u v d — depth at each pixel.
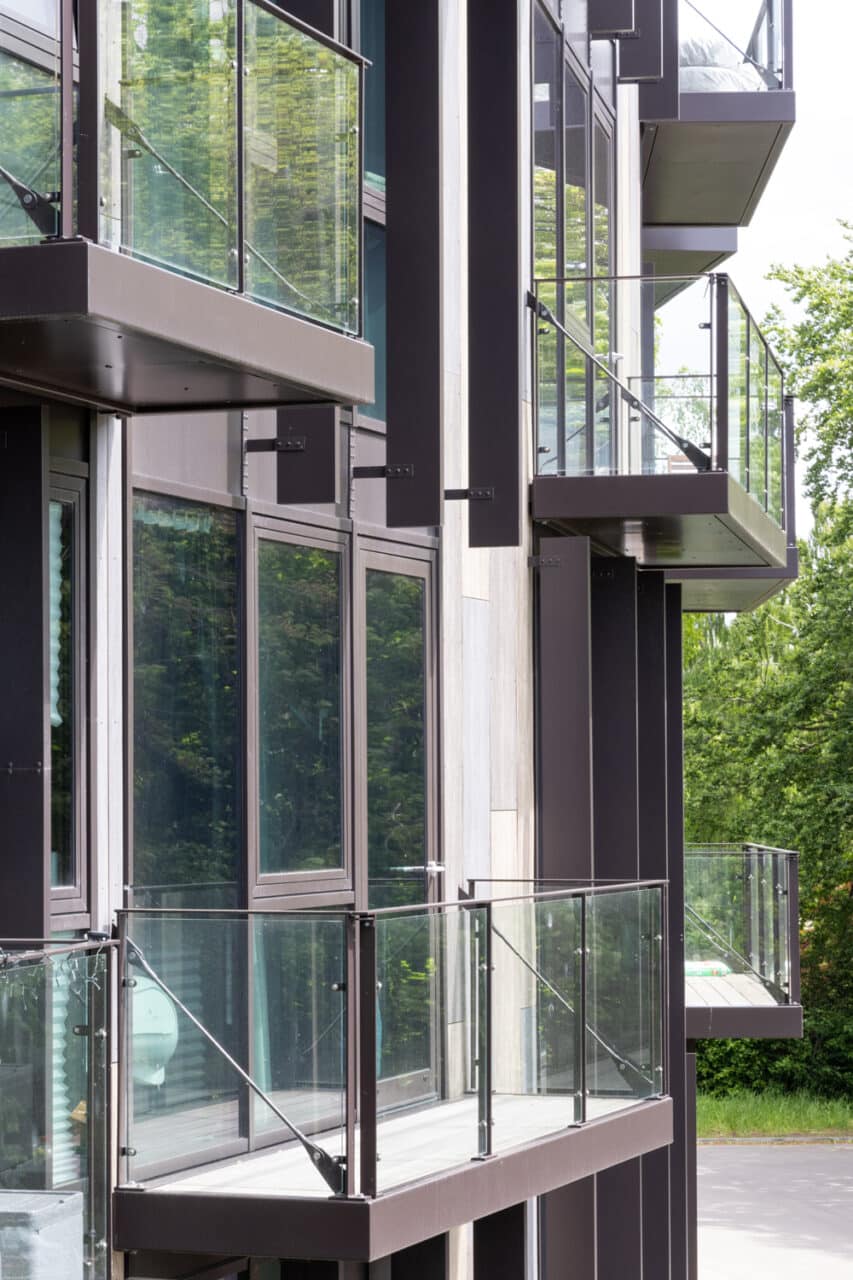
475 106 12.48
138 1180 8.69
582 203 15.95
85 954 7.89
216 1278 9.77
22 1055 7.39
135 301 7.29
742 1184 30.70
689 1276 19.50
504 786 13.69
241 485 10.36
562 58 15.10
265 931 8.73
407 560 12.16
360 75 9.05
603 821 15.44
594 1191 13.41
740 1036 19.00
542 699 14.17
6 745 8.33
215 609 10.08
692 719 44.12
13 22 7.70
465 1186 9.38
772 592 21.14
